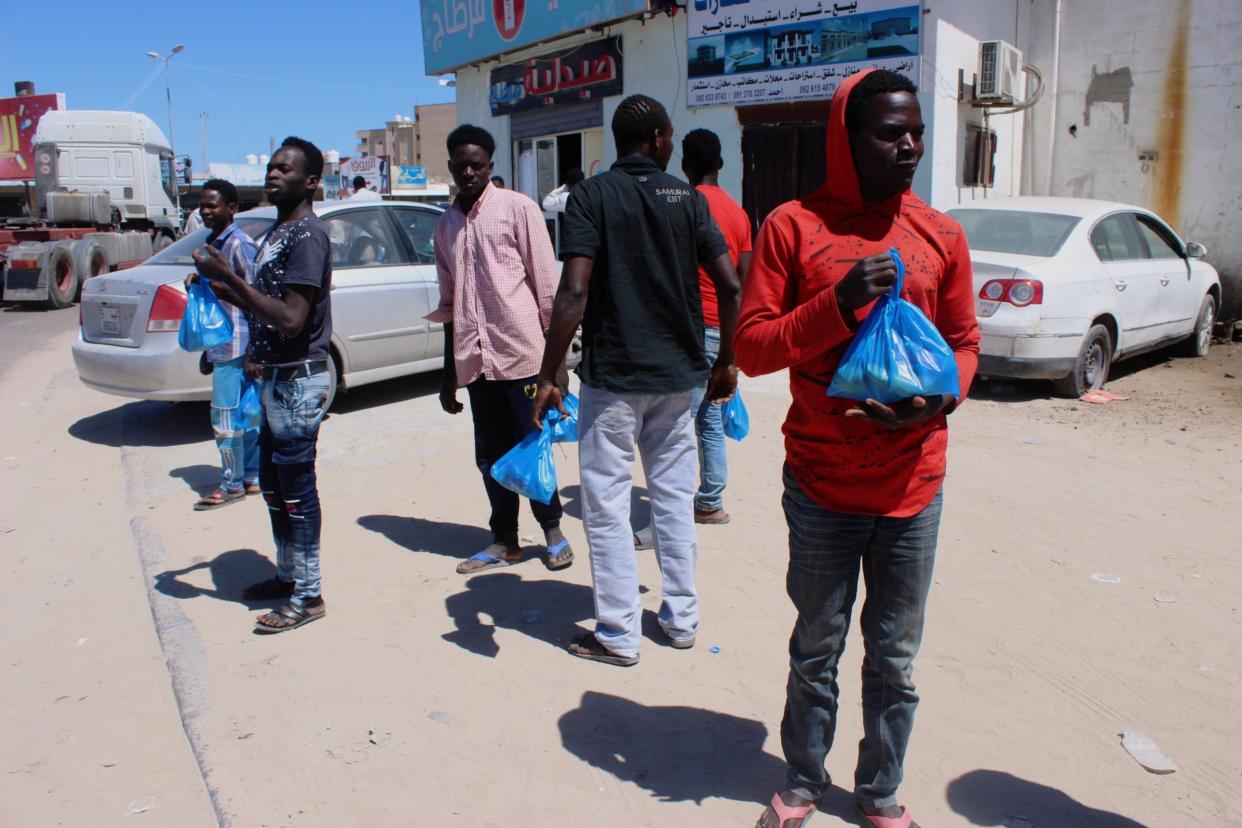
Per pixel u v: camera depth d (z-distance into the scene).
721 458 4.68
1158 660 3.41
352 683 3.31
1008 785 2.71
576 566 4.36
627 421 3.29
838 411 2.18
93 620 3.89
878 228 2.19
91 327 6.77
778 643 3.57
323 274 3.53
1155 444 6.20
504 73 15.32
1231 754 2.86
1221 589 3.98
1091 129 11.67
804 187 10.93
